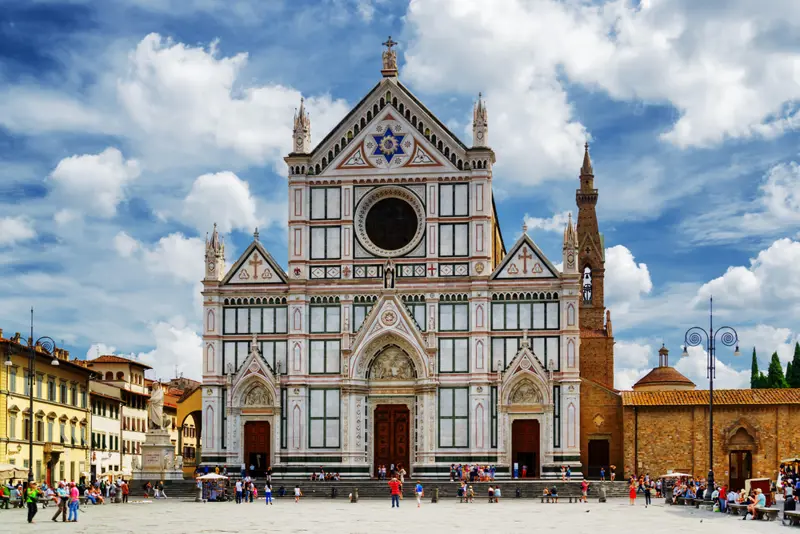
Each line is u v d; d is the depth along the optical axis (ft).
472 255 374.84
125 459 518.37
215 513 269.44
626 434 369.09
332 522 234.79
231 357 382.42
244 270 384.88
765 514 249.14
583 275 554.46
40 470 392.88
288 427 376.48
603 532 207.72
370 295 378.94
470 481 355.56
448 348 373.81
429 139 381.19
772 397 366.63
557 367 368.07
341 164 384.68
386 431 378.53
